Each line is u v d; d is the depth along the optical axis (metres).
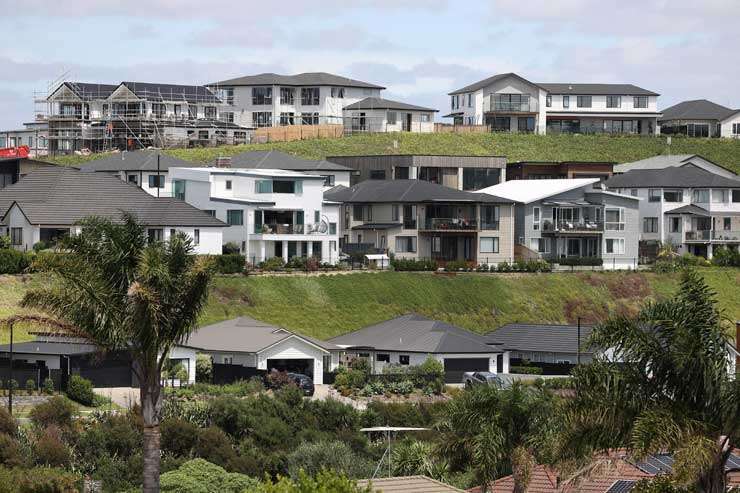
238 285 128.62
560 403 47.19
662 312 46.56
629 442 45.34
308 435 81.44
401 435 84.44
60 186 137.12
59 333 49.28
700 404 45.22
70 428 76.62
